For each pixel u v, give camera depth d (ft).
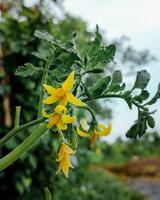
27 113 1.48
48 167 1.59
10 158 0.52
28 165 1.53
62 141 0.51
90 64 0.53
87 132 0.52
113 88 0.52
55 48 0.54
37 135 0.52
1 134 1.46
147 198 3.41
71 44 0.54
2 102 1.47
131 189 3.44
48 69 0.53
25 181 1.53
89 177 2.64
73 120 0.47
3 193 1.54
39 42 1.48
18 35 1.50
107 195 2.81
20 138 1.42
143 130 0.53
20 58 1.49
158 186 3.83
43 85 0.48
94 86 0.52
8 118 1.42
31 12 1.55
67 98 0.47
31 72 0.54
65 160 0.51
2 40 1.50
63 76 0.53
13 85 1.48
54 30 1.58
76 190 2.03
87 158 1.99
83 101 0.52
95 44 0.53
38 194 1.60
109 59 0.53
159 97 0.52
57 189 1.69
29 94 1.48
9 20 1.52
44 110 0.51
